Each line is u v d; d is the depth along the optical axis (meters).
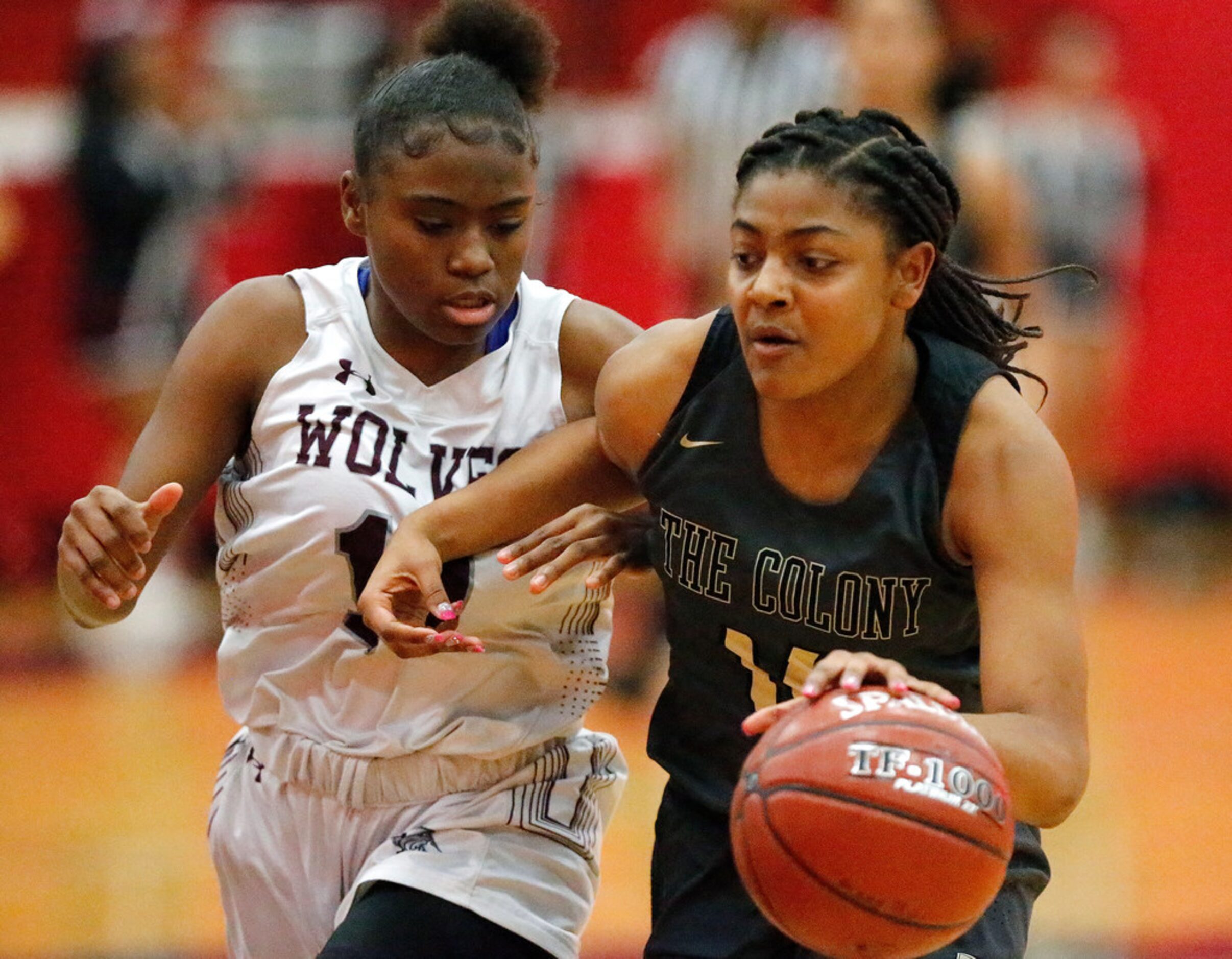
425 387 9.10
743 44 21.66
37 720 22.08
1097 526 30.64
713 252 22.16
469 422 9.12
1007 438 7.93
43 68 29.48
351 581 8.97
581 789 9.27
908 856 6.79
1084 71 27.80
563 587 9.20
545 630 9.29
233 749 9.62
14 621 26.98
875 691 7.06
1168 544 31.50
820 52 21.27
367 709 9.05
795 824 6.91
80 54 26.42
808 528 8.27
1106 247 27.38
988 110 20.23
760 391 7.85
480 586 9.01
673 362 8.59
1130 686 23.78
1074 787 7.42
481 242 8.54
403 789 9.01
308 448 8.97
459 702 9.09
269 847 9.20
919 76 19.45
